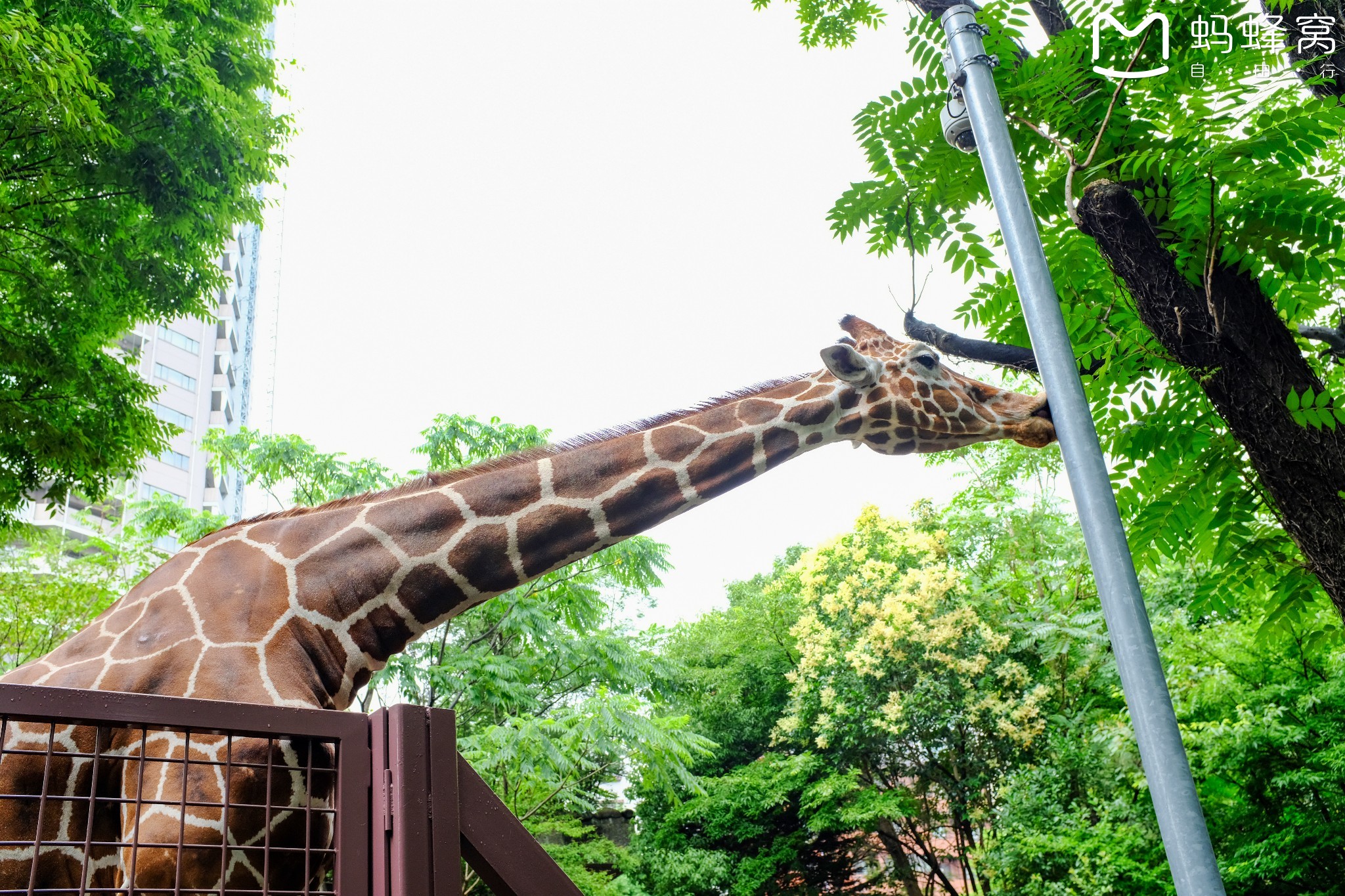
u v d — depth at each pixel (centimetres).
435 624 392
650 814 2031
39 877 296
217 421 5247
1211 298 409
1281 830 1023
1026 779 1366
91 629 346
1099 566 306
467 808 228
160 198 920
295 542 372
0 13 766
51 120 765
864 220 580
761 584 2544
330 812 231
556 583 1255
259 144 1004
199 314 1026
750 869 1877
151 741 305
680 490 438
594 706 1075
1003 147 388
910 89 532
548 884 232
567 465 423
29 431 904
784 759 1934
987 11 494
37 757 299
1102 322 509
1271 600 553
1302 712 1061
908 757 1748
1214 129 433
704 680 2167
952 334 569
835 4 709
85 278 909
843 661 1761
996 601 1702
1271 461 430
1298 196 424
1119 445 517
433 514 392
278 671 337
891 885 1978
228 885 290
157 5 951
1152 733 278
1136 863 1134
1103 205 442
